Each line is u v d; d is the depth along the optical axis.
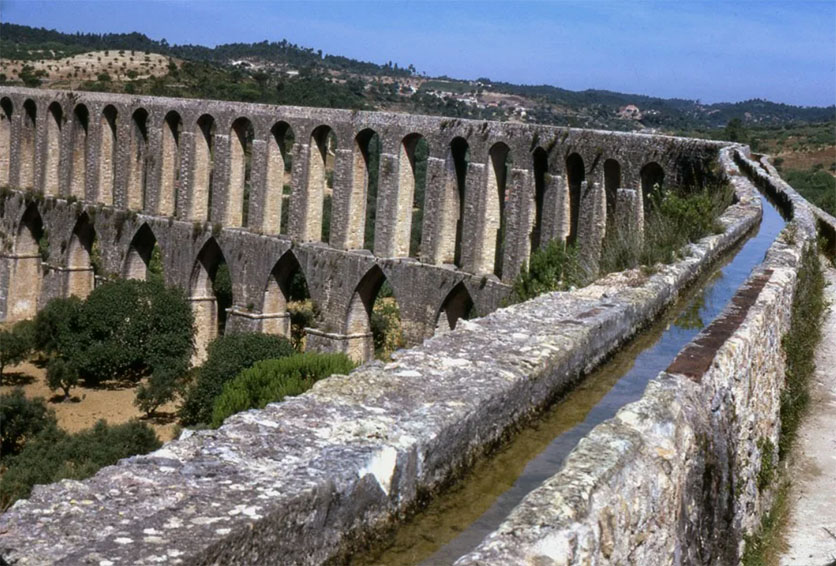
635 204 44.03
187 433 7.24
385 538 7.27
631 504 7.20
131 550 5.50
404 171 52.41
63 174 69.00
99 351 57.59
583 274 24.67
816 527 12.38
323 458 7.04
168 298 59.78
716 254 20.83
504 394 9.28
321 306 55.25
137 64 154.50
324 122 54.62
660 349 13.45
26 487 36.03
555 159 46.81
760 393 12.67
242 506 6.14
